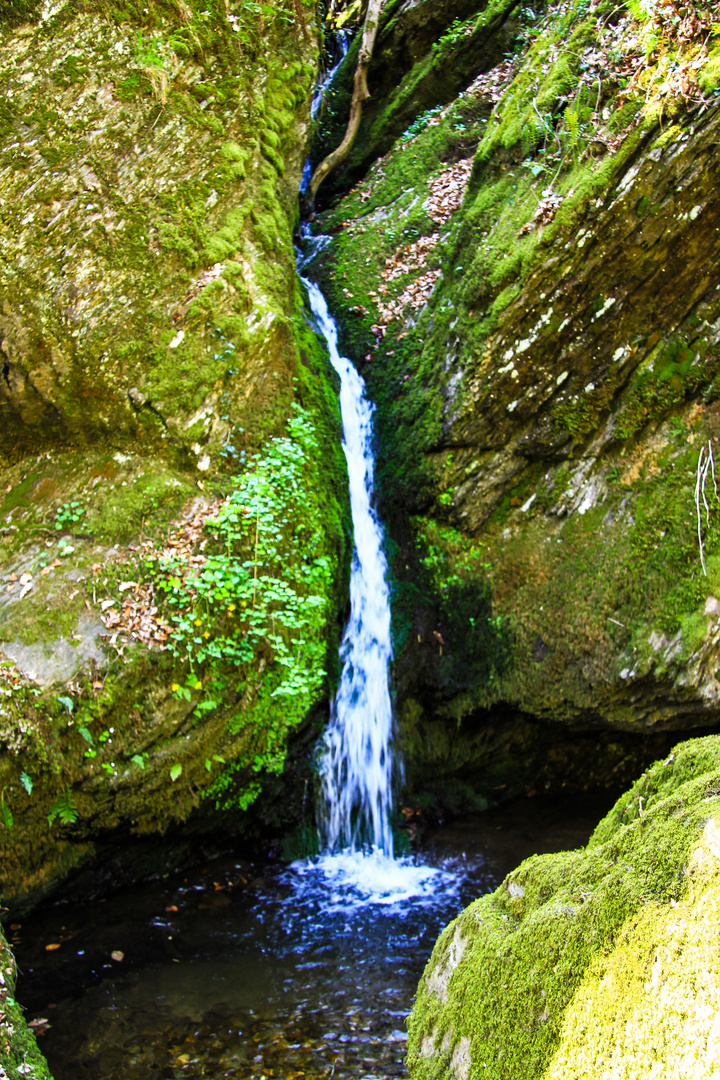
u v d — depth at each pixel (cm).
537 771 643
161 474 530
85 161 517
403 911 475
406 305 759
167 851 502
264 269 604
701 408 577
